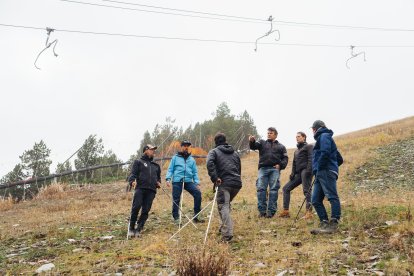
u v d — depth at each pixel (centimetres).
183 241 726
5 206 1895
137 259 620
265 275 505
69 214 1352
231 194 757
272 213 934
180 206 997
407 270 484
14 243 900
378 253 566
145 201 873
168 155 3039
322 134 745
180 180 991
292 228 796
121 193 2025
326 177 733
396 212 809
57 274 564
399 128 3309
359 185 1541
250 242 698
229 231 704
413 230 636
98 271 565
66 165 2652
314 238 696
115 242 784
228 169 743
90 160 3019
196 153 3325
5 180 3069
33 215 1477
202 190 1892
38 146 3209
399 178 1580
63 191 2200
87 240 839
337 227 730
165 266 568
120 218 1170
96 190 2233
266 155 949
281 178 1944
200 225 915
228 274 484
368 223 745
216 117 5869
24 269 621
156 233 851
